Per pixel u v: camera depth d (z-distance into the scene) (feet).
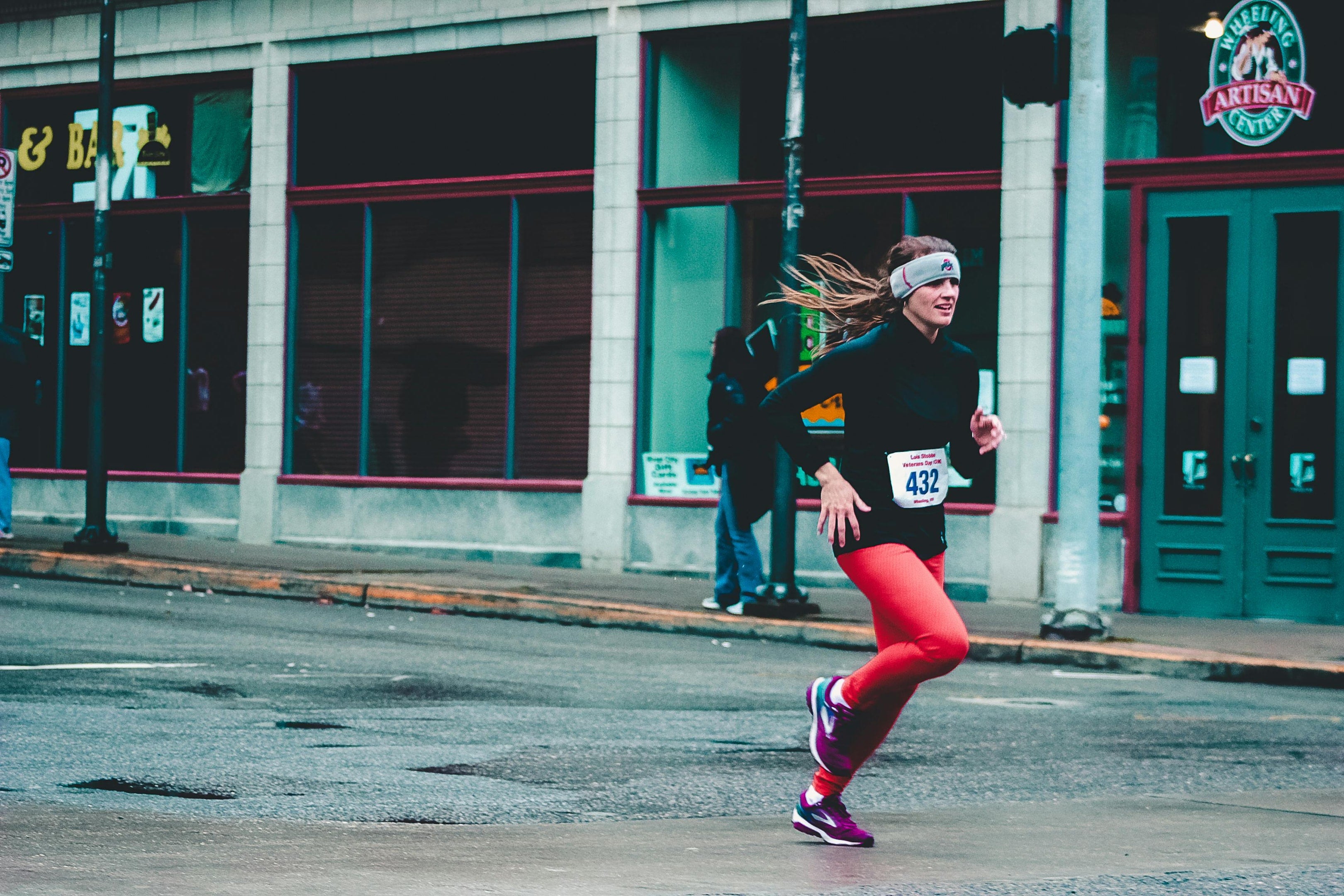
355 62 90.38
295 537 91.04
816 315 28.02
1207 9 72.33
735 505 64.28
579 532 83.97
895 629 25.68
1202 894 22.70
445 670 49.57
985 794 32.17
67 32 98.99
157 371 96.43
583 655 55.26
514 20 85.97
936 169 77.10
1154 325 72.64
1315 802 31.35
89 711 39.70
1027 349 74.18
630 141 82.99
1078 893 22.63
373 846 25.77
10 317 100.94
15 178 93.09
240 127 94.38
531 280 85.92
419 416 88.69
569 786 32.19
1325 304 69.87
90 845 25.39
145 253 96.94
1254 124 71.36
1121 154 73.67
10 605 62.18
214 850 25.20
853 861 24.82
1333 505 69.56
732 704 44.42
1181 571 72.13
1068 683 52.16
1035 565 73.67
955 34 76.69
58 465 99.14
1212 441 71.67
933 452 25.91
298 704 41.96
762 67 81.41
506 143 86.79
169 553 80.18
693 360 82.48
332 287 91.04
